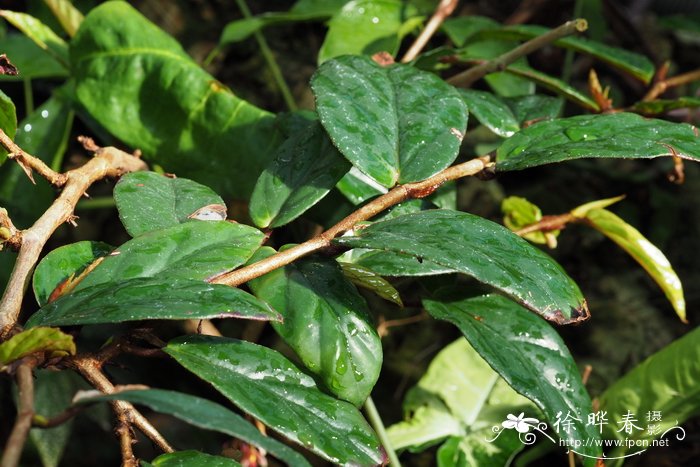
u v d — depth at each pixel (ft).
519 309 2.82
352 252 2.82
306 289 2.69
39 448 3.46
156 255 2.66
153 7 4.47
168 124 3.21
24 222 3.52
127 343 2.63
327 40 3.46
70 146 4.10
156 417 3.77
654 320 3.82
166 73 3.20
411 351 3.80
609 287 3.92
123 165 3.01
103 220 4.09
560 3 4.56
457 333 3.81
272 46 4.48
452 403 3.34
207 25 4.55
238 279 2.68
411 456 3.61
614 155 2.70
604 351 3.73
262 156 3.16
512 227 3.26
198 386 3.67
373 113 2.81
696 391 3.17
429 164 2.77
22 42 3.74
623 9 5.03
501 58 3.18
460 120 2.84
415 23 3.50
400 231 2.68
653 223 4.17
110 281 2.62
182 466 2.60
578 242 4.03
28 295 3.49
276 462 3.58
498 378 3.36
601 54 3.29
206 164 3.19
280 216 2.80
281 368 2.65
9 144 2.78
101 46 3.24
